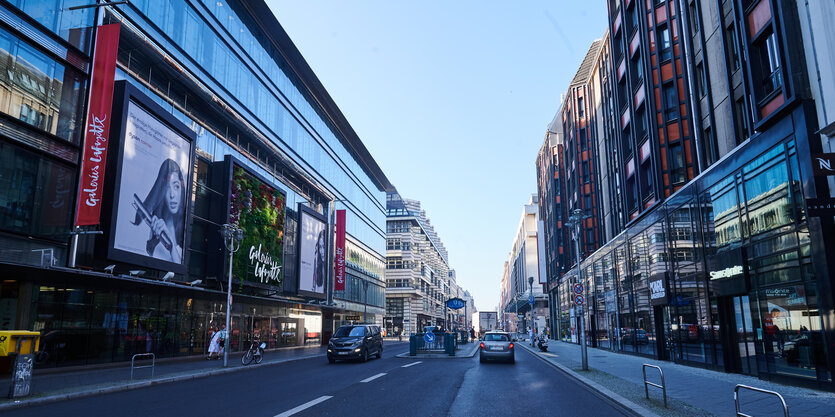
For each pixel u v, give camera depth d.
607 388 12.81
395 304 84.50
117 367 20.09
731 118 17.31
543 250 76.25
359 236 60.72
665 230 23.03
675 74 23.42
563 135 56.19
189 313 26.56
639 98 27.05
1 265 15.17
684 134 22.86
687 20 21.69
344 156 55.66
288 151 40.00
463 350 34.44
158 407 9.98
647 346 26.28
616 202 35.22
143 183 22.14
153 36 23.89
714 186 18.00
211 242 28.92
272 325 37.00
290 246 39.81
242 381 15.27
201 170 28.62
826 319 11.88
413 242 88.88
